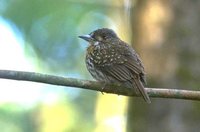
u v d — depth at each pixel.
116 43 11.71
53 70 19.30
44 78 10.36
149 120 13.41
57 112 18.80
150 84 13.56
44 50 19.17
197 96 10.73
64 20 19.34
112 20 19.81
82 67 19.53
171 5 13.69
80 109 18.95
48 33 19.17
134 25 14.07
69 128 18.59
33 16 18.97
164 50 13.59
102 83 11.00
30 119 18.48
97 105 18.89
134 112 13.61
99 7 19.80
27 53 19.06
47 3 19.14
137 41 13.91
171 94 10.73
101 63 11.34
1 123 18.25
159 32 13.70
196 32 13.54
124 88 11.01
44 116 18.61
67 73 19.47
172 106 13.33
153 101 13.41
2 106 18.36
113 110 18.72
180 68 13.47
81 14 19.59
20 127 18.34
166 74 13.51
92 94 19.19
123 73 10.98
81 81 10.67
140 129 13.47
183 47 13.55
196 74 13.43
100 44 11.79
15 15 18.86
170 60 13.54
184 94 10.72
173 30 13.62
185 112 13.29
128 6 16.80
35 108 18.64
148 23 13.81
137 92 10.70
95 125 18.64
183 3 13.64
